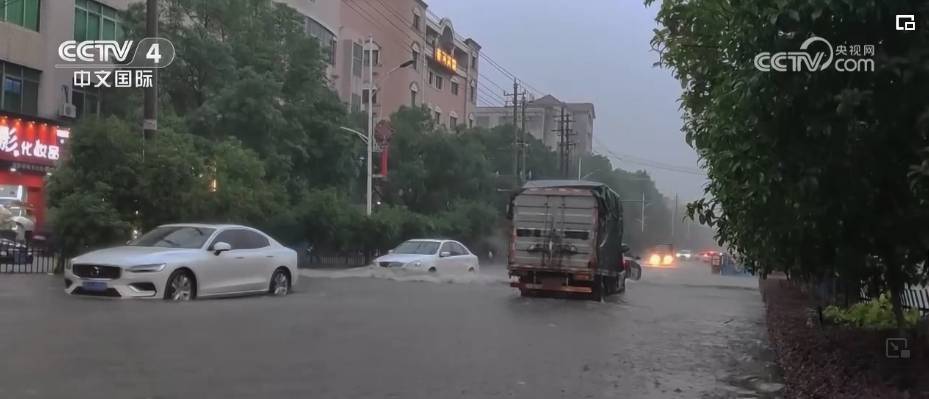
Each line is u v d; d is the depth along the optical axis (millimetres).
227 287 14523
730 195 8203
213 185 20047
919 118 5949
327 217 30078
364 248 32844
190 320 11125
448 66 70062
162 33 27969
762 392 7973
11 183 29203
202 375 7684
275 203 23438
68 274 13344
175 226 15094
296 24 32625
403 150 45469
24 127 28984
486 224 45594
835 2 5750
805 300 16406
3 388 6824
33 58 29922
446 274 23953
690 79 9508
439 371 8391
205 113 26609
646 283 29734
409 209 45000
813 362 8750
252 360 8531
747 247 9125
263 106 27125
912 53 5898
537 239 18781
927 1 5832
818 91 6141
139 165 18328
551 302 17016
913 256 7227
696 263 75188
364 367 8414
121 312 11492
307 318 12016
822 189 6711
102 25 32844
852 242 7469
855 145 6406
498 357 9383
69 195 17984
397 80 61812
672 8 9320
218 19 29906
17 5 29547
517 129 61188
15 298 12672
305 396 7016
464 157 46438
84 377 7352
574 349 10266
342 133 32656
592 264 18375
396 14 62281
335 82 49375
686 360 9812
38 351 8414
